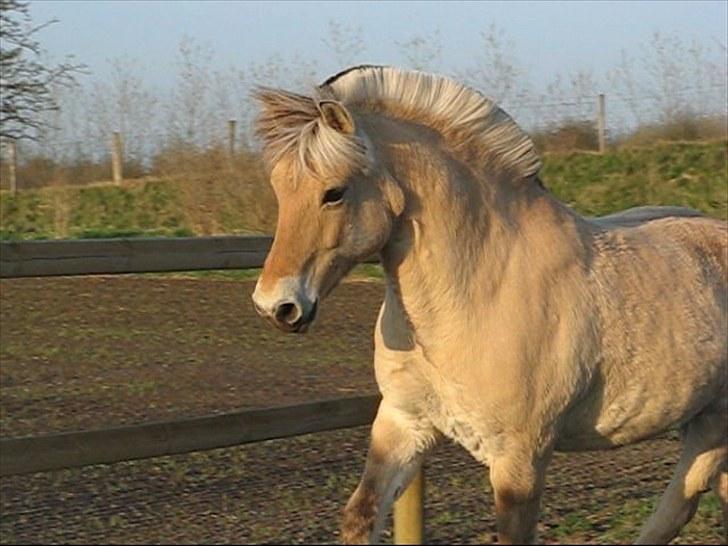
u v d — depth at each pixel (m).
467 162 5.44
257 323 12.62
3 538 6.57
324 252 5.10
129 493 7.58
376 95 5.43
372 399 7.38
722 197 22.19
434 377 5.36
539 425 5.34
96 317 12.61
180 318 12.71
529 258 5.39
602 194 23.12
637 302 5.62
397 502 5.66
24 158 26.88
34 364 10.49
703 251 6.08
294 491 7.71
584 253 5.58
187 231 21.38
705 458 6.11
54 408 9.09
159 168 25.03
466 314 5.26
